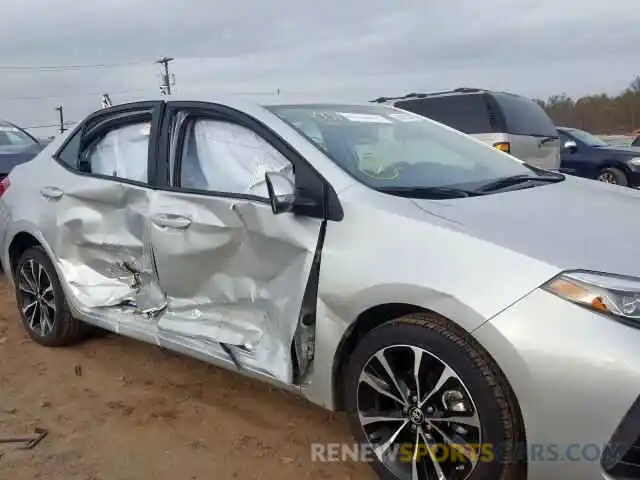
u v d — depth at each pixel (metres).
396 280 2.64
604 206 3.10
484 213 2.80
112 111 4.13
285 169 3.17
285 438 3.32
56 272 4.34
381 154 3.42
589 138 13.89
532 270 2.42
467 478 2.54
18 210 4.54
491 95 9.25
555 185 3.51
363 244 2.80
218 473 3.01
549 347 2.31
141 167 3.83
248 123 3.40
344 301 2.81
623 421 2.22
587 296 2.32
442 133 4.04
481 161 3.80
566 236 2.60
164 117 3.75
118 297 3.92
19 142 8.59
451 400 2.58
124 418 3.56
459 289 2.50
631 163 12.87
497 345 2.39
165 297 3.66
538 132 9.85
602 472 2.28
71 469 3.06
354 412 2.90
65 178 4.25
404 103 10.09
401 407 2.79
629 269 2.39
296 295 3.00
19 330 5.04
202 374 4.12
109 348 4.59
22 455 3.18
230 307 3.36
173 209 3.51
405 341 2.66
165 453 3.19
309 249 2.95
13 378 4.12
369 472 3.01
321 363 2.96
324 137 3.36
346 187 2.96
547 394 2.31
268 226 3.09
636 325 2.27
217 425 3.46
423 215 2.76
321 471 3.02
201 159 3.57
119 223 3.86
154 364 4.30
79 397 3.84
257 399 3.75
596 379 2.24
